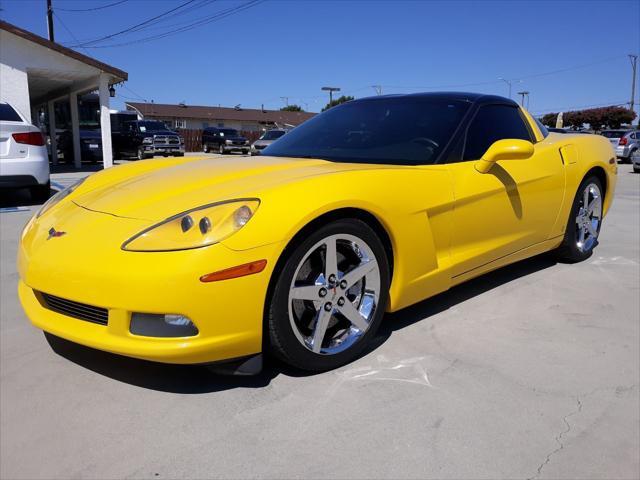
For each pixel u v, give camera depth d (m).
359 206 2.38
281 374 2.43
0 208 6.98
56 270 2.18
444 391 2.31
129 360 2.55
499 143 2.95
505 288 3.69
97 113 20.97
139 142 22.30
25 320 3.02
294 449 1.91
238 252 2.03
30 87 16.92
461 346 2.75
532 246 3.64
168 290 1.98
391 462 1.84
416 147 3.06
